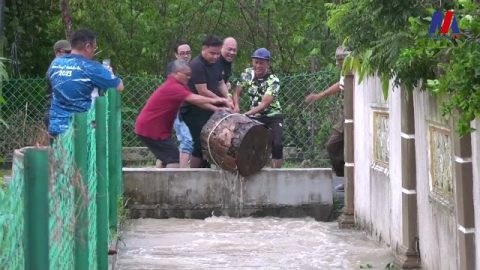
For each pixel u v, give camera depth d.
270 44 20.61
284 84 15.91
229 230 11.57
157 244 10.65
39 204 4.31
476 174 7.23
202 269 9.40
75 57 10.75
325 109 15.77
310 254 10.12
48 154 4.42
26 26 19.44
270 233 11.38
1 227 3.96
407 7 7.84
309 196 12.55
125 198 12.41
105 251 8.30
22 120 15.88
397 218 9.67
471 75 6.23
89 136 7.32
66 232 5.42
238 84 13.73
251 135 12.27
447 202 8.02
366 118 11.11
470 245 7.38
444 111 6.55
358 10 8.34
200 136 12.64
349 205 11.81
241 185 12.48
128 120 16.72
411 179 9.19
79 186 5.82
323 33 19.66
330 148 13.10
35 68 19.66
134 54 20.27
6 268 4.04
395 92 9.62
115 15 20.03
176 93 12.84
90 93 10.73
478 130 7.09
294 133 15.91
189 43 20.61
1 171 14.45
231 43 13.38
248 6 20.67
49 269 4.47
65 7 17.89
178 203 12.46
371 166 10.91
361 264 9.62
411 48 7.01
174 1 20.64
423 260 8.98
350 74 11.73
